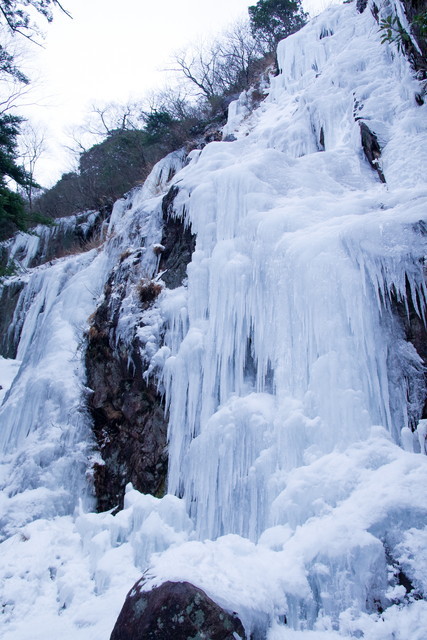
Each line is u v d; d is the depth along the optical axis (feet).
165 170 44.47
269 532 10.71
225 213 20.06
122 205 49.93
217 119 47.91
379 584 8.35
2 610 13.96
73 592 13.70
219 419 14.84
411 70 22.21
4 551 17.19
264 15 64.03
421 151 19.13
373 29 28.30
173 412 17.54
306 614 8.58
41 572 15.37
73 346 28.12
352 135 23.00
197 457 14.90
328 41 33.32
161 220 24.81
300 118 27.22
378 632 7.79
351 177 21.06
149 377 19.48
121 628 8.26
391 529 8.87
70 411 23.15
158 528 14.06
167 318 20.18
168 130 56.90
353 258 13.99
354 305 13.44
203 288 19.19
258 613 8.17
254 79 49.98
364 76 25.62
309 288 14.39
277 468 12.92
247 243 17.92
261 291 16.40
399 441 12.48
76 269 43.09
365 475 10.48
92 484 20.52
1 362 44.19
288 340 14.84
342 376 12.73
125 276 24.61
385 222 13.97
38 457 21.84
